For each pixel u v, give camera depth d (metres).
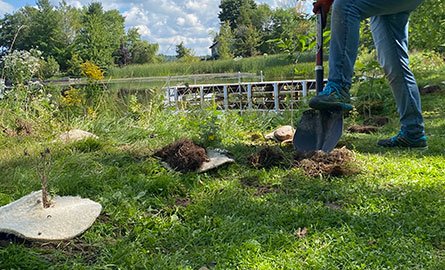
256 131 4.68
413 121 3.40
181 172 2.90
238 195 2.50
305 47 4.20
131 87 7.94
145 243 1.91
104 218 2.18
